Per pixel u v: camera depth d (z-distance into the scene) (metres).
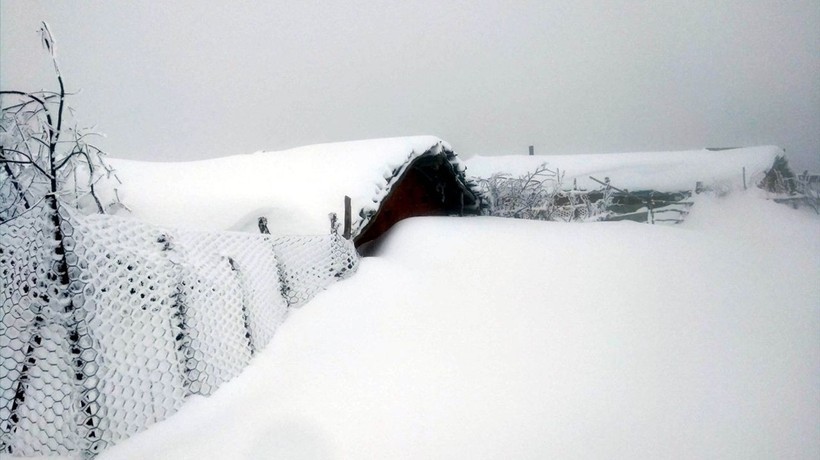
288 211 5.03
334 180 5.62
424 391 2.58
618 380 2.69
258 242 3.53
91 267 2.24
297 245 3.87
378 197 5.85
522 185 11.41
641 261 4.61
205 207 5.29
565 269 4.46
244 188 5.56
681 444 2.21
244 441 2.22
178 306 2.59
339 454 2.13
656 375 2.74
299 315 3.50
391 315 3.49
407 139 7.30
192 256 2.81
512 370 2.79
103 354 2.21
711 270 4.40
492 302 3.80
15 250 2.39
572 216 11.05
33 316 2.27
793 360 2.87
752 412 2.41
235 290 2.97
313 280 3.88
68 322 2.12
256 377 2.74
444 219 6.77
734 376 2.72
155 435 2.25
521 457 2.12
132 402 2.26
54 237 2.14
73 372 2.12
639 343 3.11
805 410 2.41
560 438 2.24
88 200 5.57
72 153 3.63
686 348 3.04
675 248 4.97
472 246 5.14
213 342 2.67
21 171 3.79
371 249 6.34
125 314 2.35
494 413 2.40
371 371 2.76
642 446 2.19
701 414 2.40
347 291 3.89
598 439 2.23
